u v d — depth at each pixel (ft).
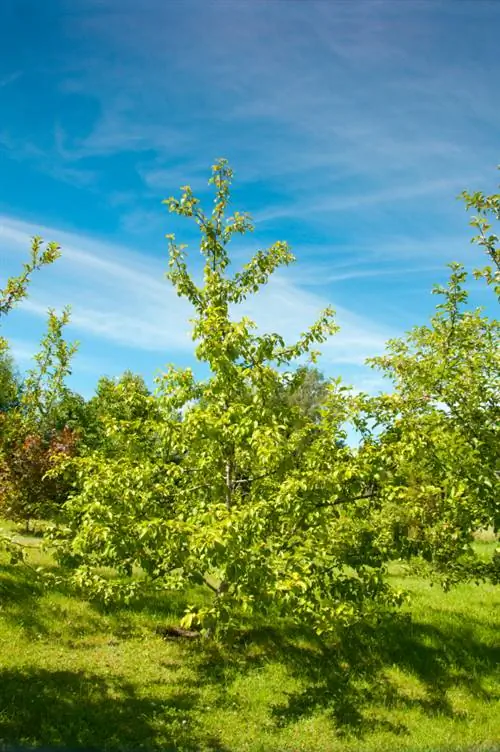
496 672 28.63
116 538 23.65
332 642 30.45
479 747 21.47
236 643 29.35
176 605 33.47
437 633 32.14
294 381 29.01
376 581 25.62
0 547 23.13
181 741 19.93
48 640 27.27
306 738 21.44
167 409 28.14
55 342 42.37
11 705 20.47
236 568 20.98
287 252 30.17
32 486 48.65
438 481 26.53
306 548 23.67
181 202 30.17
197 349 26.30
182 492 27.89
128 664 25.81
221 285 29.78
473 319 27.68
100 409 52.80
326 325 29.30
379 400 26.96
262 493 27.96
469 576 27.71
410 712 24.53
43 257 25.26
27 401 41.19
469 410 25.88
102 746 18.74
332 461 25.38
